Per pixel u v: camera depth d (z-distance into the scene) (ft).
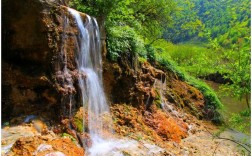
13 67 17.47
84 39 21.09
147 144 21.52
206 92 40.88
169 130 25.91
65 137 17.10
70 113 18.75
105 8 25.88
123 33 27.35
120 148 19.45
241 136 30.17
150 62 37.40
